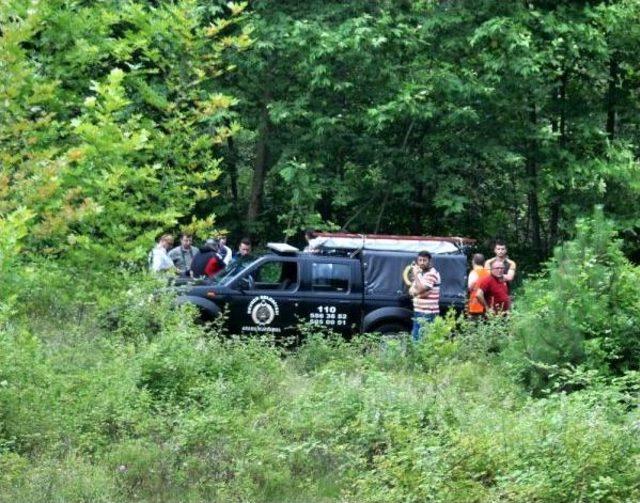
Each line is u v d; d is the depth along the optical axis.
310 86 25.23
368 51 25.09
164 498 9.72
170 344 13.48
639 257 28.78
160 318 15.53
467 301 19.41
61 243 15.83
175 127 18.03
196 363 13.34
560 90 28.88
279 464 10.54
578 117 27.64
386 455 10.39
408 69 26.00
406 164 27.03
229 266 19.69
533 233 30.00
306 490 10.07
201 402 12.62
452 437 10.29
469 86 25.23
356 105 26.42
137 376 12.60
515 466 9.70
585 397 11.59
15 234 12.89
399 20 25.44
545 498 9.11
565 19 26.34
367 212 28.84
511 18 25.62
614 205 27.48
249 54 25.38
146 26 18.59
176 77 19.06
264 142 27.14
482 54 25.64
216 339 14.76
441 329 16.72
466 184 28.28
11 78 15.80
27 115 16.66
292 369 16.05
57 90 18.17
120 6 21.77
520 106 26.45
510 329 16.78
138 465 10.34
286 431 11.61
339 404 11.78
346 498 9.71
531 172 28.08
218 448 10.72
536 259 29.42
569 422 10.10
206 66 19.20
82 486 9.55
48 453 10.34
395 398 11.81
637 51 27.84
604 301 14.12
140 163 18.53
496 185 29.09
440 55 26.38
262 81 26.42
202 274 20.64
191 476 10.26
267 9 26.17
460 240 20.14
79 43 18.50
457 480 9.62
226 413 11.66
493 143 26.30
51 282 15.83
